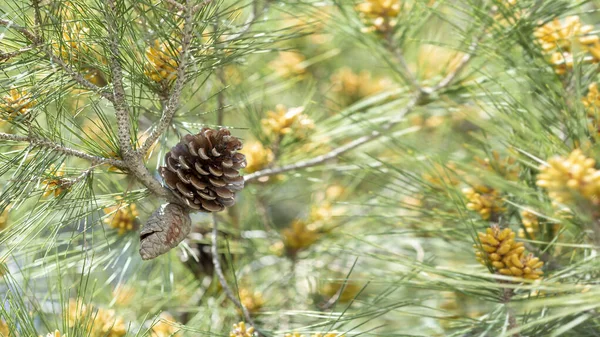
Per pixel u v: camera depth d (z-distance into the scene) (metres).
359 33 1.37
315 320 1.34
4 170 1.09
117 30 1.08
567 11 1.25
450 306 1.39
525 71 1.17
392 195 1.47
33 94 1.08
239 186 1.10
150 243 1.08
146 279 1.43
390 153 1.58
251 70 1.54
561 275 1.12
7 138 1.07
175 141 1.39
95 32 1.09
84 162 1.34
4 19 1.06
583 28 1.21
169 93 1.13
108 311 1.28
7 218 1.28
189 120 1.38
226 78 1.44
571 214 1.11
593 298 0.99
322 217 1.49
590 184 0.98
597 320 1.12
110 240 1.30
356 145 1.38
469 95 1.37
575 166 0.99
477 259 1.13
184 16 1.04
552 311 1.14
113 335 1.25
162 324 1.30
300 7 1.35
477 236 1.12
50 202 1.11
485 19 1.27
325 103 1.69
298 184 1.60
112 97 1.09
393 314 1.40
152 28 1.05
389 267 1.43
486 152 1.24
